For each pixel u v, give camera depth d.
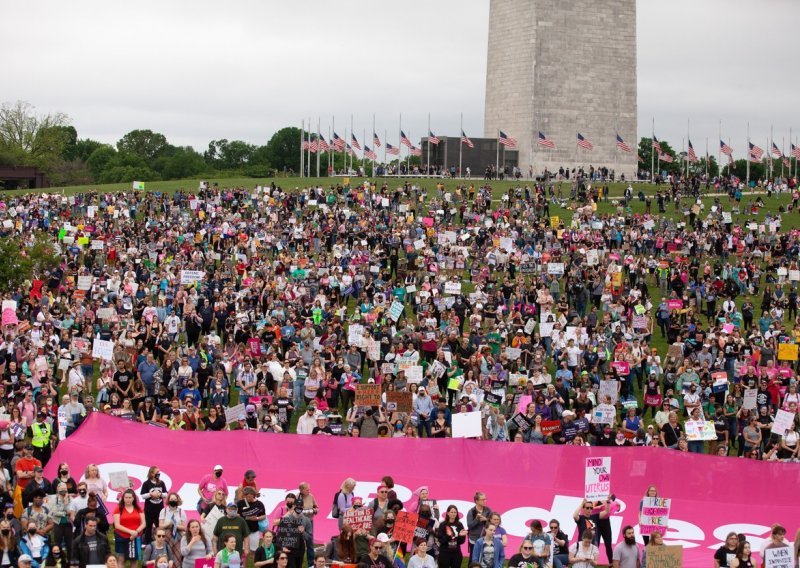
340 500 33.53
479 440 38.78
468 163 152.12
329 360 49.94
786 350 54.84
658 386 55.34
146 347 52.78
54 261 76.12
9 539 30.69
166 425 43.25
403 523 30.41
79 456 38.06
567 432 43.09
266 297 64.75
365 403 44.09
